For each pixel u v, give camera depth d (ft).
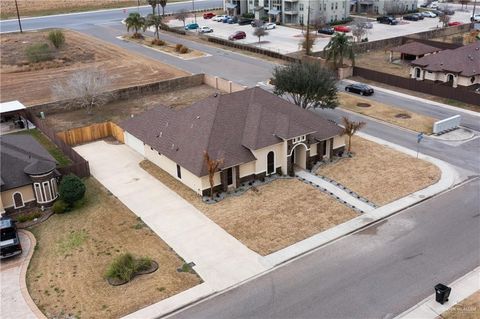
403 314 85.81
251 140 133.08
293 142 136.46
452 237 108.99
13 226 109.50
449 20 344.49
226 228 114.32
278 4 364.79
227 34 335.26
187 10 436.35
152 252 105.81
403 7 394.93
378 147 157.38
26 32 360.28
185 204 125.80
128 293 92.79
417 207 122.21
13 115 190.90
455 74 213.25
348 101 203.21
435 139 163.43
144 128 154.10
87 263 102.89
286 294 91.91
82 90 193.47
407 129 172.35
